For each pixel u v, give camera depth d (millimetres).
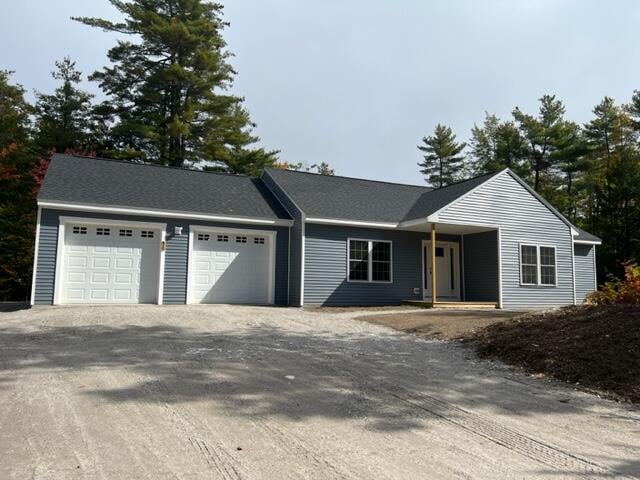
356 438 4480
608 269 28875
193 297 15641
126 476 3498
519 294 18531
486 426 4980
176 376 6391
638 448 4461
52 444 4047
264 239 16953
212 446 4133
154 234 15281
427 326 11430
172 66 27094
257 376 6578
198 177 18562
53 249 13922
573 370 7188
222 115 30000
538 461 4078
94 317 11398
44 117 28609
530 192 19250
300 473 3656
